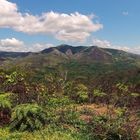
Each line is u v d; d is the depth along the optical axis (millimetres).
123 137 16922
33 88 29062
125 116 20547
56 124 20219
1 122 19953
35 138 17672
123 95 30109
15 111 19359
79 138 17750
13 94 25625
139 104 28547
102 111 26047
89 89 36062
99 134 17312
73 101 32094
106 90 35531
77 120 21109
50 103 27281
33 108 19547
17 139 17375
